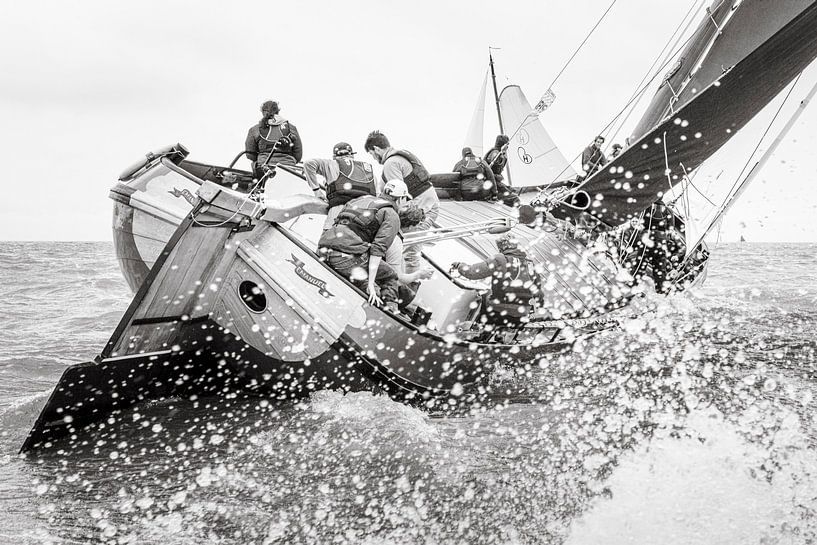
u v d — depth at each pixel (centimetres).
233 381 591
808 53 750
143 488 382
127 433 474
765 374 624
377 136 721
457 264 644
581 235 826
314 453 432
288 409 530
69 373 465
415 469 404
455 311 675
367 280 554
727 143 866
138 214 575
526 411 522
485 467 405
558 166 1661
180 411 527
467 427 486
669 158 773
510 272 648
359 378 546
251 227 531
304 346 542
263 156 735
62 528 334
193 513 351
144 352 526
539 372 663
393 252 597
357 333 527
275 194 706
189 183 560
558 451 425
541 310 684
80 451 441
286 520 343
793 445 416
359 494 372
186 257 501
